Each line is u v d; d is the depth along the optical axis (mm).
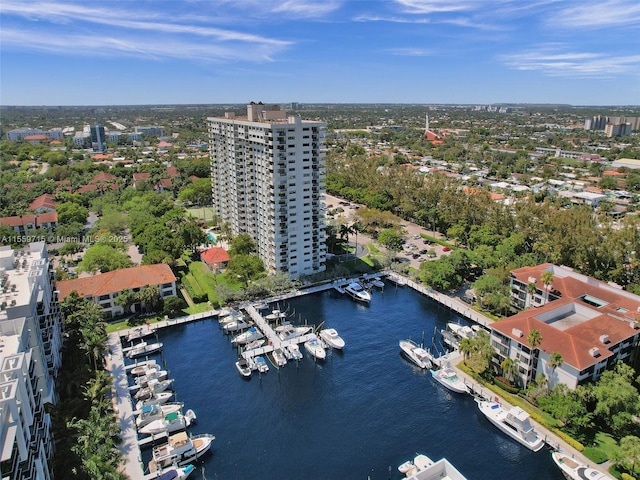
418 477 69688
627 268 152750
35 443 64125
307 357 120812
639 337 104188
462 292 155500
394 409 99938
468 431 93375
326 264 177375
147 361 114688
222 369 114312
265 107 172250
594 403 93375
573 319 112000
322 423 95500
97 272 167500
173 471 81188
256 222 171625
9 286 92625
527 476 82000
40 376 84062
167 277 143250
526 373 101375
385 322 138625
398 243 189125
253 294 150250
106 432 78688
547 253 163875
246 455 86938
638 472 79312
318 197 160125
